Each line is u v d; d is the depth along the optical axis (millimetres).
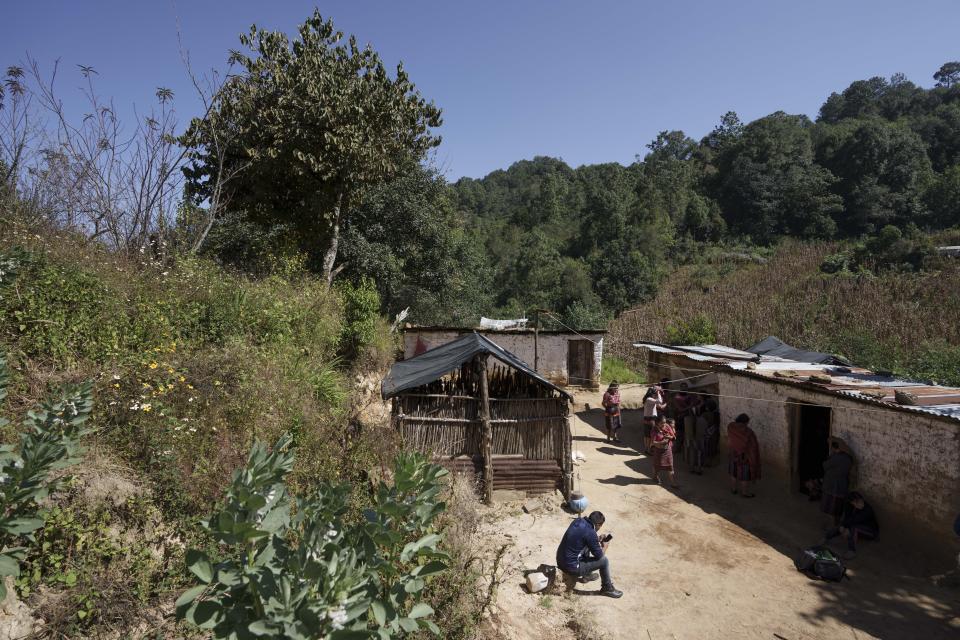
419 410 8945
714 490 10031
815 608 6297
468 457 8852
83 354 6293
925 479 7426
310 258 18422
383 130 15398
